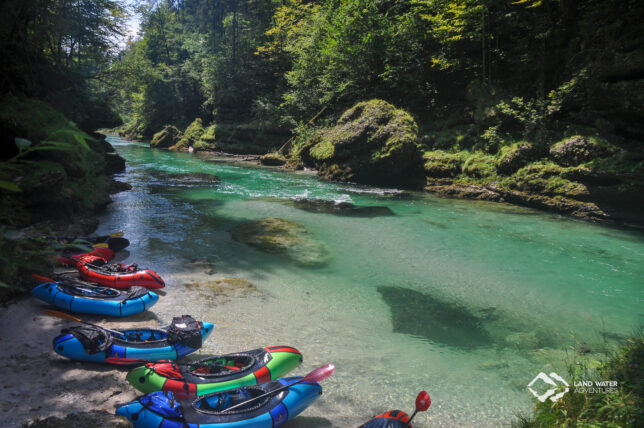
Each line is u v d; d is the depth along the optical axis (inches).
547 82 864.3
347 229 558.9
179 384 189.3
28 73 748.0
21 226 422.9
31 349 234.7
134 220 573.9
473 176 824.3
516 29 967.0
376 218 621.6
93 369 219.8
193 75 2304.4
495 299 351.9
